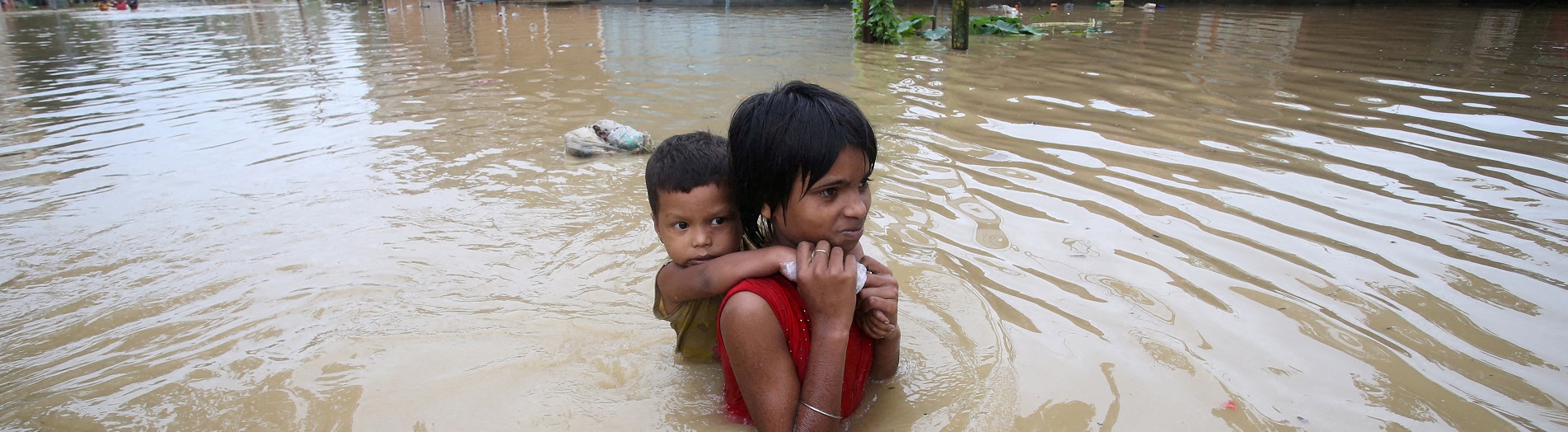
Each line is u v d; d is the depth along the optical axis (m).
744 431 2.22
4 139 5.65
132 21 16.61
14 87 7.93
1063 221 3.69
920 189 4.14
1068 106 6.06
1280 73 7.48
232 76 8.41
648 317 2.87
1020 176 4.34
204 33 13.48
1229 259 3.25
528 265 3.32
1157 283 3.05
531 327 2.80
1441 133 5.20
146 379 2.53
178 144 5.38
